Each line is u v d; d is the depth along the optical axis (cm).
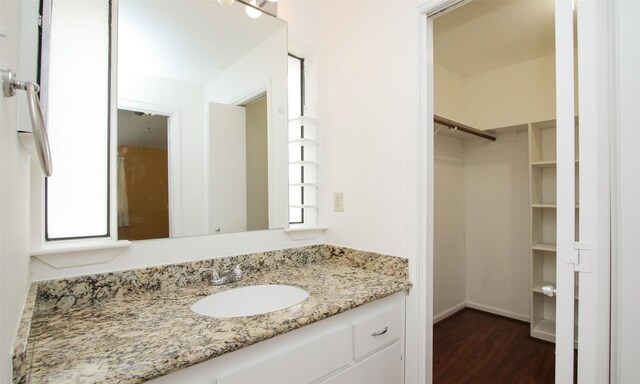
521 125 261
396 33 142
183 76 130
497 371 202
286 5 164
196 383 73
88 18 108
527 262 281
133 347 72
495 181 304
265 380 84
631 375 83
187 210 129
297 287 123
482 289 311
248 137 150
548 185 256
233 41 146
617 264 86
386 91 145
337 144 170
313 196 175
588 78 91
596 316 89
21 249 68
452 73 301
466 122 318
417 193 132
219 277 128
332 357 100
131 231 114
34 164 93
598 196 89
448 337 251
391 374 124
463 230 322
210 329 82
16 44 61
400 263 136
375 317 117
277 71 161
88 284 102
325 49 178
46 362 65
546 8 194
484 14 200
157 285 116
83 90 107
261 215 153
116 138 112
